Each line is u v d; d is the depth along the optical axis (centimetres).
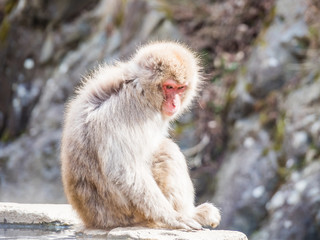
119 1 4800
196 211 1809
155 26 4494
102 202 1716
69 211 1991
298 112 3728
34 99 4981
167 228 1659
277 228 3419
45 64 4994
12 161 4622
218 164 4053
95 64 4666
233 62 4384
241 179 3728
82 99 1783
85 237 1697
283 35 4056
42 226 1923
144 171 1689
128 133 1686
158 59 1772
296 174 3525
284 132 3722
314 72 3872
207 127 4169
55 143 4556
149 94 1759
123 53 4525
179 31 4509
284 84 3953
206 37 4528
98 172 1698
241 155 3853
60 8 4959
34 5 4997
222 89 4281
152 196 1659
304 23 4066
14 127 4978
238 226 3606
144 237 1541
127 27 4625
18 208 1969
